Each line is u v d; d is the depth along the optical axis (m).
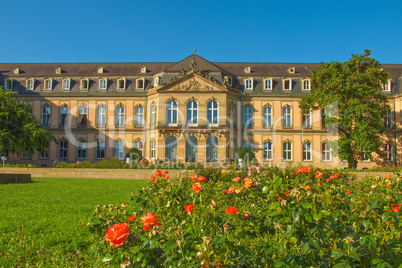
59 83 46.38
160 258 4.16
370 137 33.47
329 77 36.25
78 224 8.95
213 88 40.81
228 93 41.41
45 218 9.95
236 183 9.56
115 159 29.42
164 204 7.65
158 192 8.81
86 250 7.04
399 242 4.48
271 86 44.31
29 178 22.25
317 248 4.14
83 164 28.39
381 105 43.72
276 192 4.64
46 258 6.68
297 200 4.54
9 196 14.63
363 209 5.07
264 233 6.86
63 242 7.70
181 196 8.23
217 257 4.11
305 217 4.40
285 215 4.56
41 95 45.47
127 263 3.79
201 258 3.90
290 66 48.69
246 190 9.14
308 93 44.03
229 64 49.59
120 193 16.08
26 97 45.66
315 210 4.47
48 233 8.37
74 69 49.06
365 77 33.59
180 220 6.68
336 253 4.03
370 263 4.04
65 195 15.19
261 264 4.39
